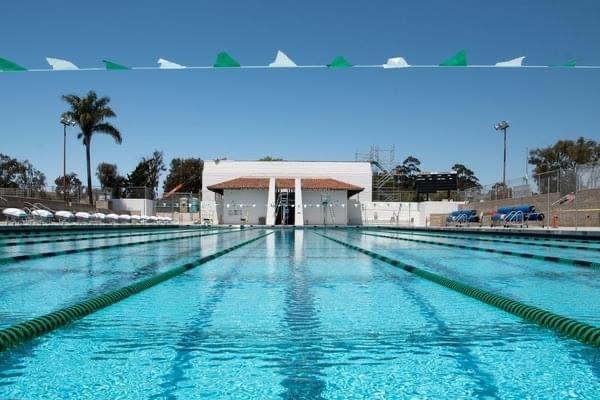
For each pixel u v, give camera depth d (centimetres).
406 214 4472
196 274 834
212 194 4750
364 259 1122
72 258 1094
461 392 304
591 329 416
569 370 342
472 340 416
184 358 363
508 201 3284
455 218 3581
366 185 4812
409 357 368
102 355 371
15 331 411
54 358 364
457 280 757
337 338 419
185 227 3491
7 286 681
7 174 5975
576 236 1825
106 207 4216
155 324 467
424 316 506
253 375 330
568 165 5675
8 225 2200
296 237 2195
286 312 522
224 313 518
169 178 7194
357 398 295
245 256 1198
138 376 327
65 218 3086
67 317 482
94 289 654
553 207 2694
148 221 3794
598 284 727
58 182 6406
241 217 4278
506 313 524
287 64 877
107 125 4147
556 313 516
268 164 4788
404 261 1054
